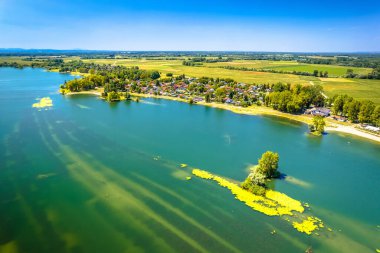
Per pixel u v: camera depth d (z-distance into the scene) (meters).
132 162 99.75
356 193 84.69
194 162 101.06
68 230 64.75
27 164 95.62
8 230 64.25
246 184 82.88
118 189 82.00
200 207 74.25
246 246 61.34
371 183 91.25
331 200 80.19
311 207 76.12
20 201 75.25
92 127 139.50
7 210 71.31
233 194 80.44
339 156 113.38
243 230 66.12
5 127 133.62
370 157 113.06
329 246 62.12
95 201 75.94
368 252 60.91
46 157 101.56
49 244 60.38
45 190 80.50
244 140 128.75
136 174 91.00
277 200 78.19
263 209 73.75
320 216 72.50
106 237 62.78
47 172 90.62
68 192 79.75
